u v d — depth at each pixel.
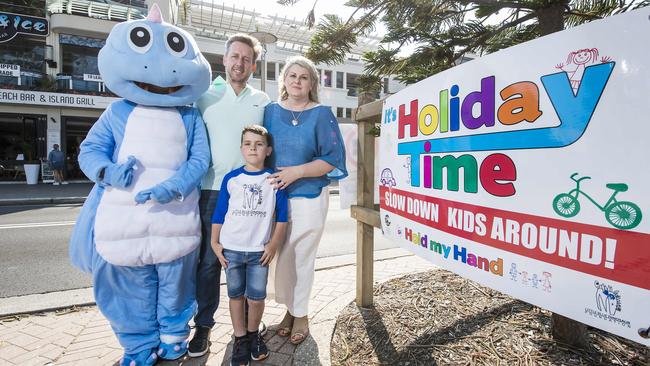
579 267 1.24
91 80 16.84
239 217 2.29
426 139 2.03
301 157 2.51
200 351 2.46
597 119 1.17
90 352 2.54
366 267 2.95
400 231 2.36
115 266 2.23
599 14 1.98
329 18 2.47
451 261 1.86
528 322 2.38
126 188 2.18
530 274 1.42
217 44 20.56
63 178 16.23
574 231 1.25
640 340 1.09
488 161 1.59
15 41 16.03
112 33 2.28
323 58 2.65
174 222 2.29
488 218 1.60
